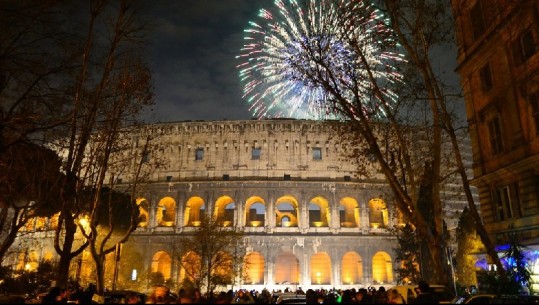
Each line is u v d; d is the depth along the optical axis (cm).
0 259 2822
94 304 2284
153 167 9156
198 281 6800
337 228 8669
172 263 8519
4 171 2939
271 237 8581
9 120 2144
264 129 9269
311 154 9125
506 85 3634
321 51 3075
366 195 8875
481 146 4025
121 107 3372
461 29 4353
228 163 9131
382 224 8962
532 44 3350
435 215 2861
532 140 3338
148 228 8888
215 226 7338
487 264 3797
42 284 5866
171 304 1522
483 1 3975
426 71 2966
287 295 3145
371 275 8456
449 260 4144
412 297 2436
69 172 2945
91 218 3200
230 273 7569
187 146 9312
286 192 8875
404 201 2895
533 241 3116
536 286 3069
